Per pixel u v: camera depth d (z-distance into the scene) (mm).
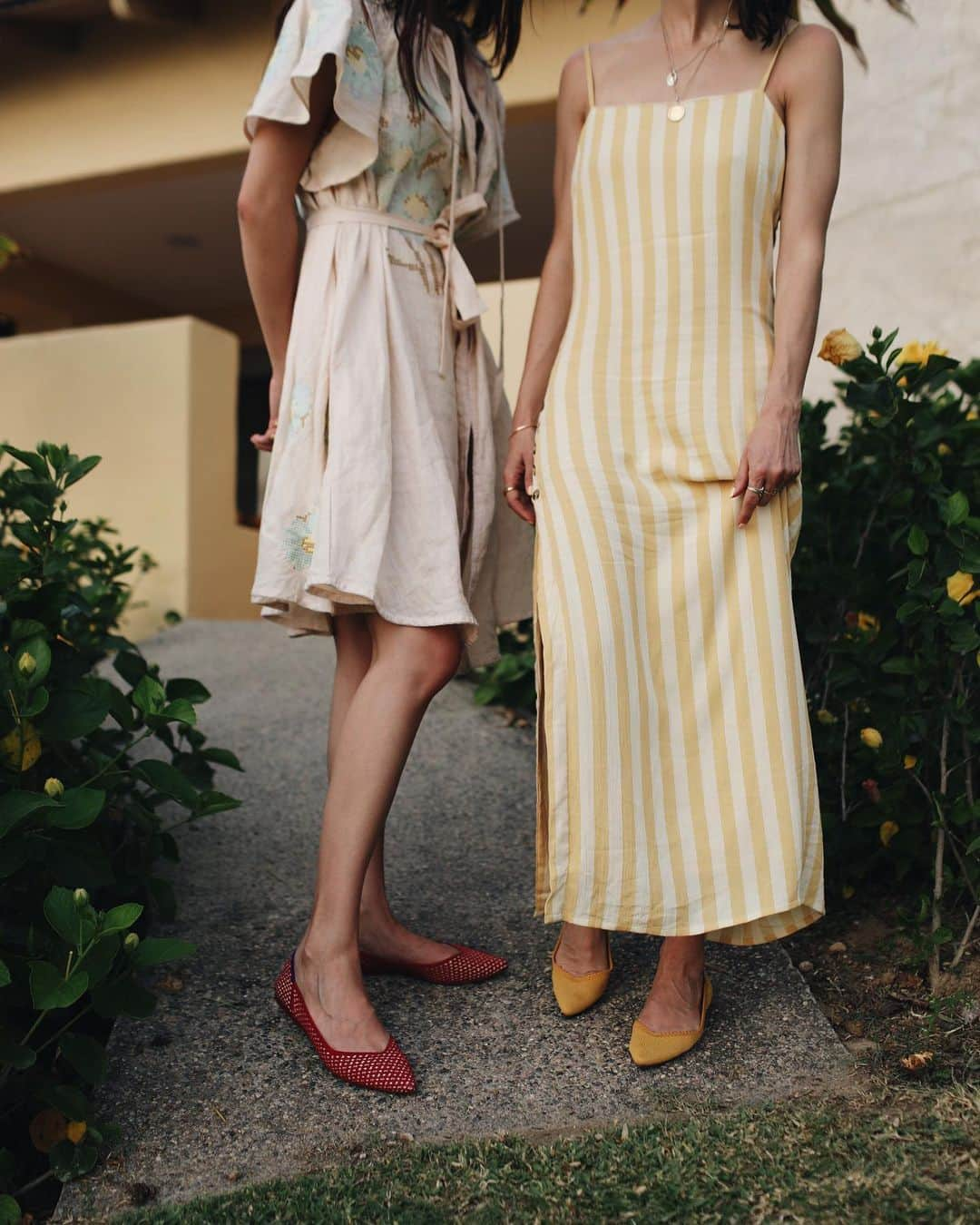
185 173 6773
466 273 2027
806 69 1834
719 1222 1311
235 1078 1757
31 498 2090
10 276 9320
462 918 2273
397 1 1944
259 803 2896
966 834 2105
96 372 6410
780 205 1881
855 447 2463
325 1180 1477
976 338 3158
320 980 1812
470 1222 1358
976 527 1997
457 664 1952
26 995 1650
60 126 6883
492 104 2180
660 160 1864
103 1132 1599
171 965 2086
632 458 1845
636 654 1794
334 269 1935
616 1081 1712
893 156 3420
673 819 1766
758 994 1941
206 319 10711
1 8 6324
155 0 6238
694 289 1849
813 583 2348
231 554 6574
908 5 3361
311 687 4043
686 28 1935
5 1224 1438
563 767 1802
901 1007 1874
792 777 1726
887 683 2203
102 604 3004
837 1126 1484
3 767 1761
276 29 2000
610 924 1762
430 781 3029
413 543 1898
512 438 2059
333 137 1919
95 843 1921
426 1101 1688
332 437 1864
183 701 1802
